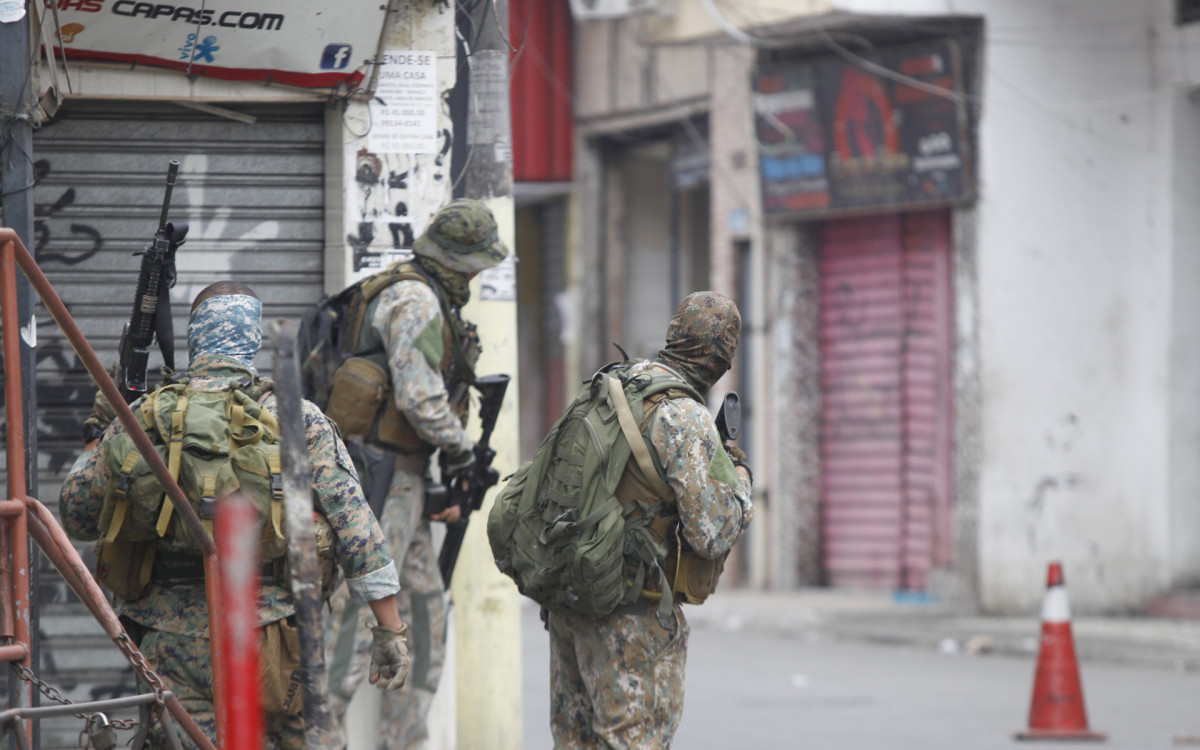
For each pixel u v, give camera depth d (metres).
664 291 65.88
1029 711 29.80
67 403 20.44
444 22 21.36
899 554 53.12
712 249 57.50
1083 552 49.38
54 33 19.34
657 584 15.71
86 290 20.58
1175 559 48.88
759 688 35.25
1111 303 49.62
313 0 20.06
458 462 19.39
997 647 42.66
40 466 20.33
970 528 49.41
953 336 51.22
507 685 22.20
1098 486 49.56
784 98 53.09
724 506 15.48
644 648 15.71
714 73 57.03
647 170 65.50
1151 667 39.44
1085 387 49.53
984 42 48.28
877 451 53.62
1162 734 28.98
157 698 12.73
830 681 36.53
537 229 69.50
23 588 12.32
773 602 52.22
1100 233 49.47
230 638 8.42
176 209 20.81
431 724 20.94
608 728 15.67
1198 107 48.59
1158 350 48.91
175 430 13.78
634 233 65.19
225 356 14.56
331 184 21.11
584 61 63.66
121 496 13.73
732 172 56.34
